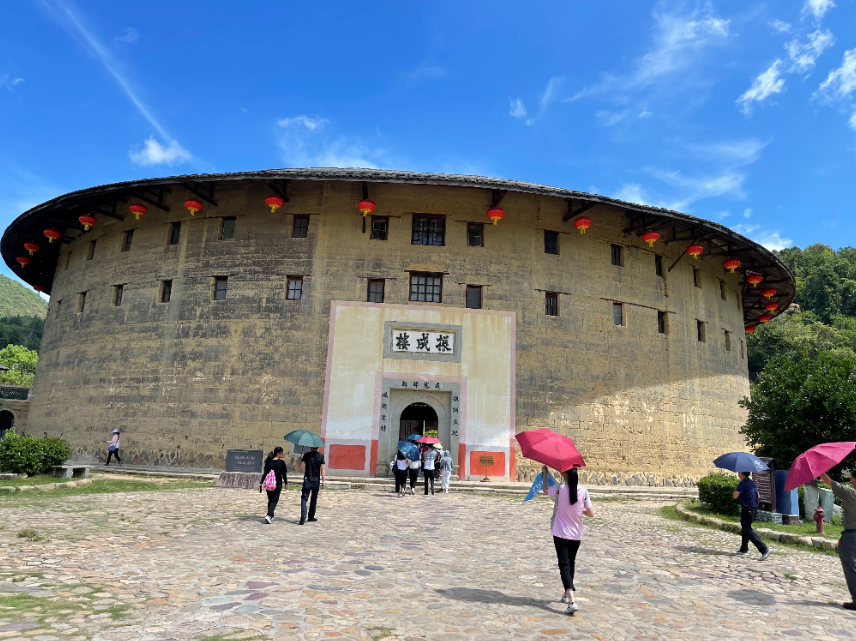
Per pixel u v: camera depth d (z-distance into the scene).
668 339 24.95
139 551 8.17
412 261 22.69
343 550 9.00
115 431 22.08
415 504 15.34
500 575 7.85
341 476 20.67
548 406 22.23
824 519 13.33
